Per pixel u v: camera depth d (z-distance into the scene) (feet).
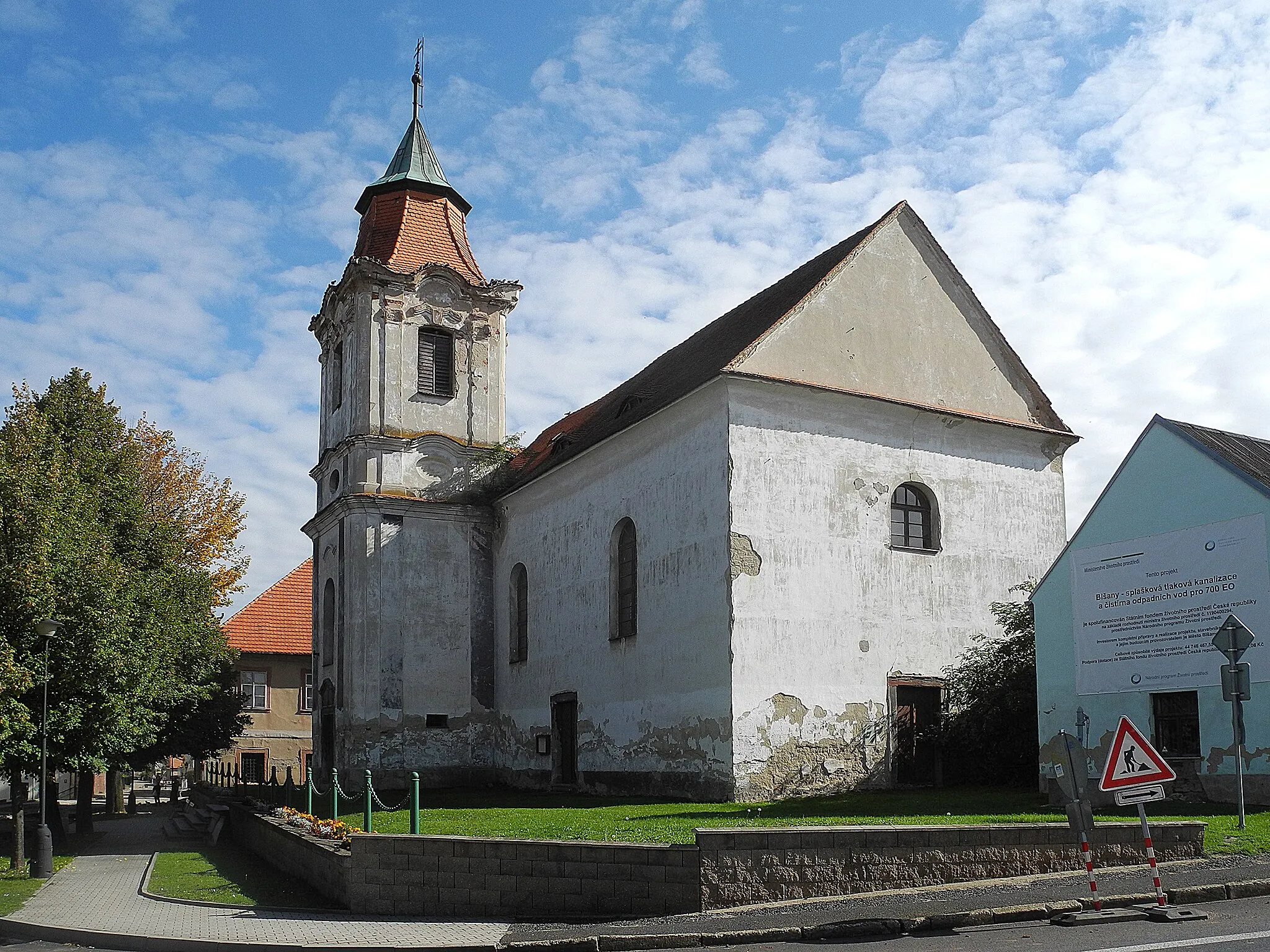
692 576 83.51
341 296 124.36
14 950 44.91
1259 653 59.88
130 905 54.24
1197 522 63.82
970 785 84.43
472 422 123.65
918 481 89.25
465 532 120.67
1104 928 36.09
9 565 70.38
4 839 91.15
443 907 46.39
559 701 102.99
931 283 94.38
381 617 114.83
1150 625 65.82
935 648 87.15
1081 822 39.01
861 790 81.46
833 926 36.94
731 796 76.54
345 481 120.37
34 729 67.77
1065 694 70.44
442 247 128.26
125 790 164.55
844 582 83.76
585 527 100.99
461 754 115.65
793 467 83.25
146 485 122.83
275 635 175.01
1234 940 32.99
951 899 40.34
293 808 75.82
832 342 87.45
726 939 37.37
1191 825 46.91
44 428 85.56
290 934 43.52
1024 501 94.79
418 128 132.87
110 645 75.05
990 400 95.04
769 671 79.25
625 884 42.75
